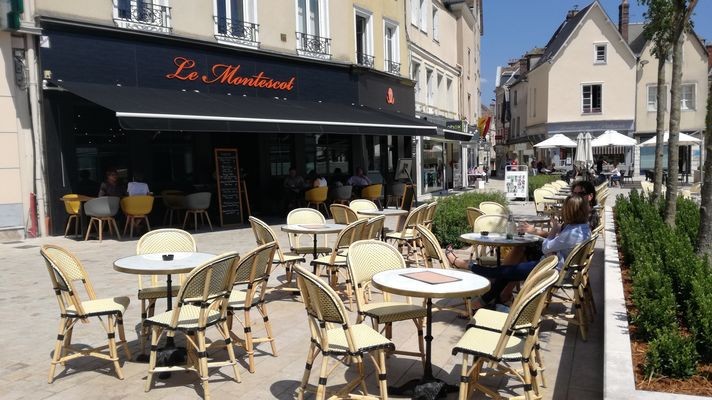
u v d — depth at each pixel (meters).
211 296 4.26
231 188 14.23
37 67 11.25
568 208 5.90
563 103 36.38
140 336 5.48
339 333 4.07
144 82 12.64
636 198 12.45
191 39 13.38
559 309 6.24
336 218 9.13
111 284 7.62
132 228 11.77
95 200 10.95
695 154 34.06
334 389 4.34
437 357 5.00
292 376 4.61
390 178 21.70
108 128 12.46
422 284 4.05
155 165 13.52
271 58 15.53
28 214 11.42
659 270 4.97
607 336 3.95
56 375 4.60
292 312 6.40
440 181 27.33
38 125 11.36
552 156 37.22
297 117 13.39
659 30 12.15
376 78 19.48
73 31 11.46
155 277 5.73
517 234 6.66
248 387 4.39
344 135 19.38
